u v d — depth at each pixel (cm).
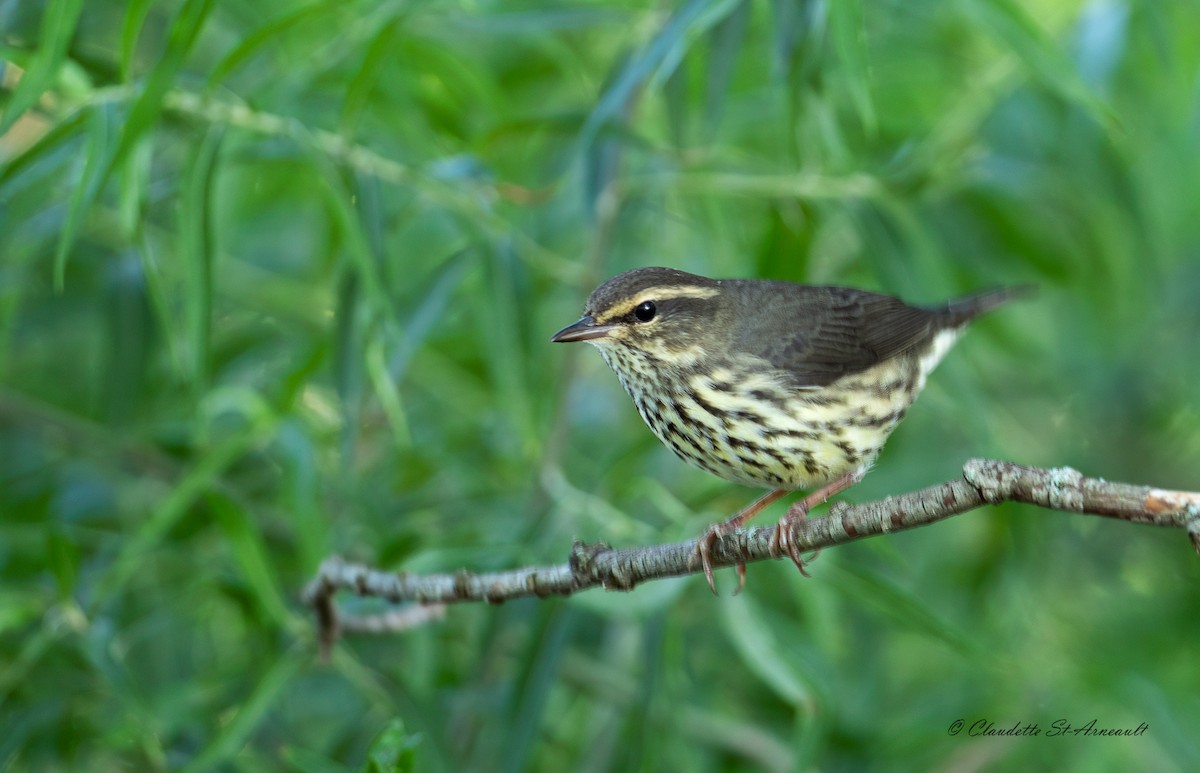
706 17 942
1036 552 1306
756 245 1244
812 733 951
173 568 1200
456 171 1090
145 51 1309
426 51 1169
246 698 1020
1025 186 1243
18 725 1017
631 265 1370
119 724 991
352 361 1073
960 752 1209
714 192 1190
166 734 1031
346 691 1209
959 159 1251
